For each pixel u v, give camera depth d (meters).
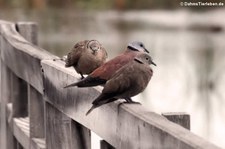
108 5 45.47
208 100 21.36
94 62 8.24
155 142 5.13
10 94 10.98
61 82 7.59
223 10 38.81
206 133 17.73
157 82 23.70
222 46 31.95
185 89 22.58
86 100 6.86
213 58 27.88
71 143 7.47
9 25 11.34
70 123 7.54
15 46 9.72
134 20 41.75
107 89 6.32
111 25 39.09
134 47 6.92
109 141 6.21
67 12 43.91
